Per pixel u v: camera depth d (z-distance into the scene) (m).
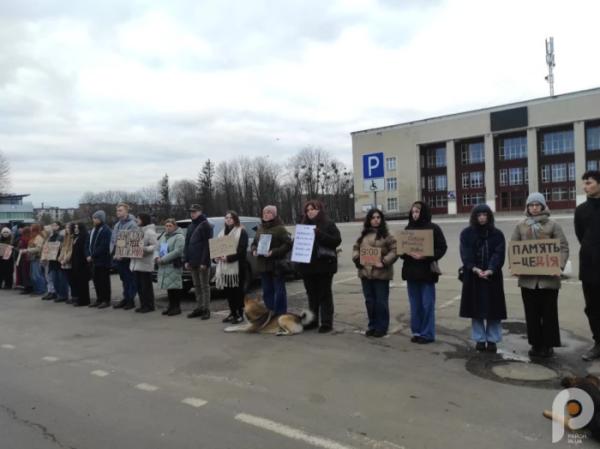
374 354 5.99
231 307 8.11
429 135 69.31
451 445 3.62
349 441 3.71
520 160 63.91
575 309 7.97
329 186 94.50
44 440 3.84
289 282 12.47
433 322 6.47
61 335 7.61
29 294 12.60
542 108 60.50
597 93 56.97
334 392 4.74
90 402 4.64
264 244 7.60
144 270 9.21
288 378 5.18
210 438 3.80
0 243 13.88
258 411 4.31
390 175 72.94
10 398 4.80
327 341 6.66
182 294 11.46
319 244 7.13
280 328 7.15
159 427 4.03
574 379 4.20
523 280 5.65
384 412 4.24
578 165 58.41
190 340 6.94
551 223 5.56
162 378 5.30
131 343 6.91
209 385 5.03
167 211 85.69
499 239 5.84
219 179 90.50
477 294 5.88
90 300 10.93
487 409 4.25
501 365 5.43
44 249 11.29
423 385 4.88
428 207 6.48
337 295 10.48
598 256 5.37
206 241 8.55
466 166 68.25
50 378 5.42
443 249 6.34
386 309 6.86
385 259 6.66
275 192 92.06
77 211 94.00
